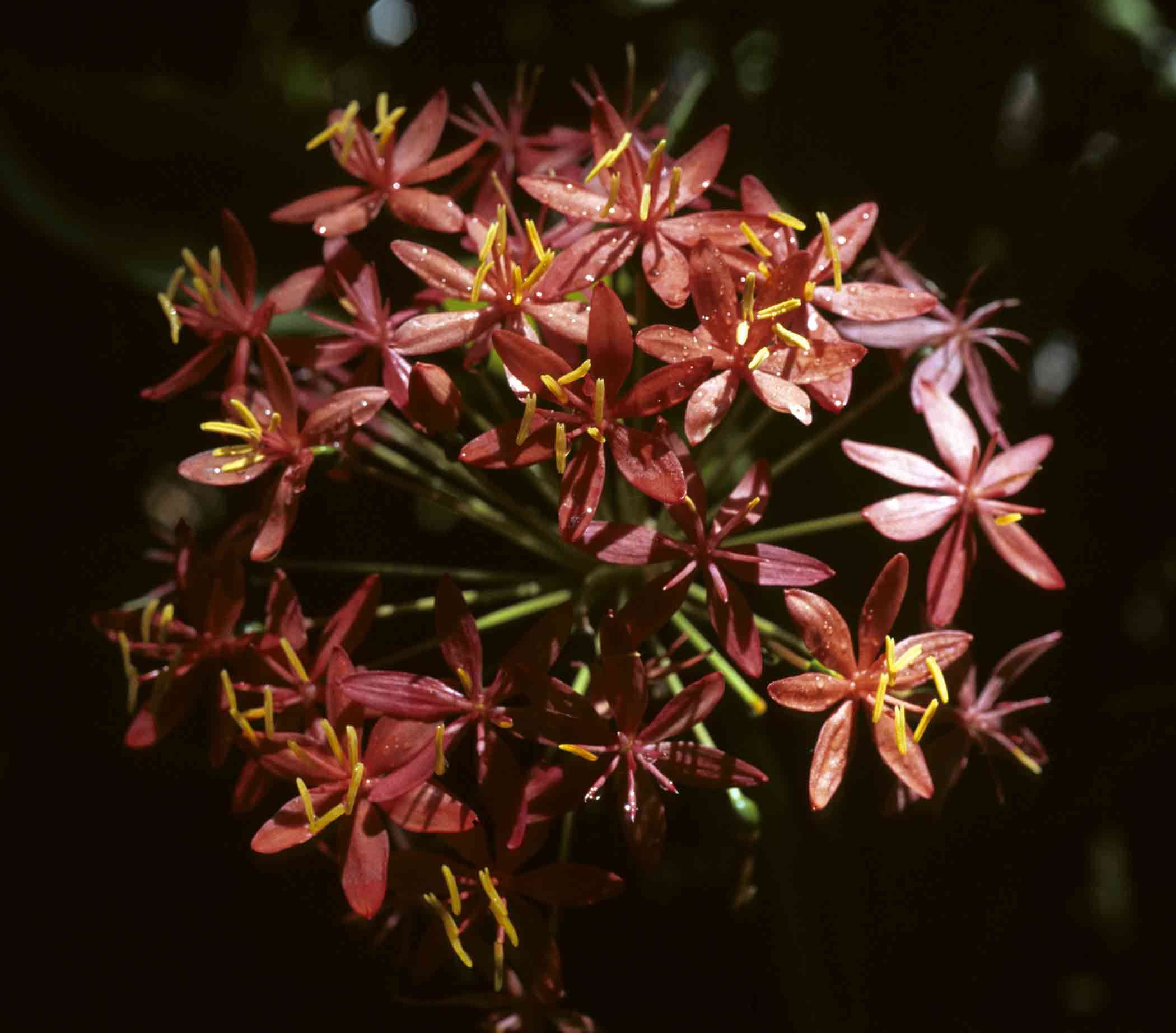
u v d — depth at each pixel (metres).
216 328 0.19
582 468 0.17
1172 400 0.23
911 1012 0.22
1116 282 0.23
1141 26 0.23
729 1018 0.22
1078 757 0.23
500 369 0.21
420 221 0.19
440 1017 0.22
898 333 0.19
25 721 0.22
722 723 0.21
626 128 0.19
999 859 0.22
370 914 0.17
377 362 0.19
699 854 0.22
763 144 0.23
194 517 0.24
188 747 0.22
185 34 0.25
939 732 0.19
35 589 0.23
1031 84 0.23
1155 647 0.23
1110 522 0.23
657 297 0.21
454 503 0.20
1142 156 0.23
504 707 0.17
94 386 0.23
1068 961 0.23
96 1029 0.22
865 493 0.22
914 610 0.22
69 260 0.23
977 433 0.23
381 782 0.17
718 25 0.24
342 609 0.18
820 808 0.17
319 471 0.23
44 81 0.22
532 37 0.25
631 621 0.17
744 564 0.17
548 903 0.18
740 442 0.20
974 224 0.23
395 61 0.25
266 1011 0.22
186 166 0.22
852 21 0.24
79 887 0.22
